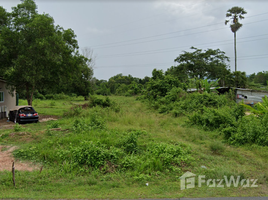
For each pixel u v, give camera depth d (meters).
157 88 21.39
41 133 9.28
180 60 44.69
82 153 6.01
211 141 8.66
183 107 15.69
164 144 7.03
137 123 11.97
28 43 15.29
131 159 5.99
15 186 4.69
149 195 4.25
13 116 14.78
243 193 4.41
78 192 4.41
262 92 23.52
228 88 23.59
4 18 15.89
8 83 16.80
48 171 5.51
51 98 44.12
